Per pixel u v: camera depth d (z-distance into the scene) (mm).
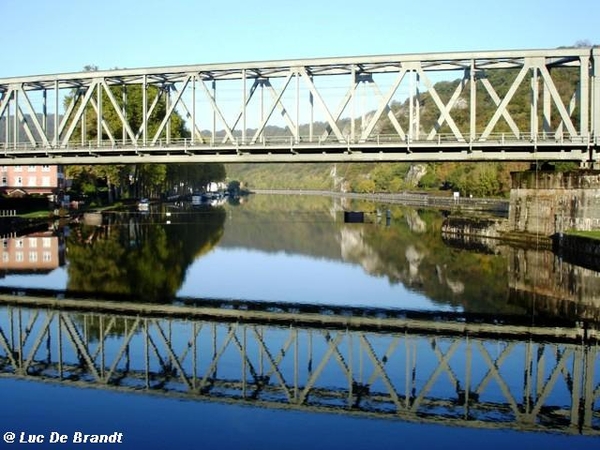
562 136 53375
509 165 115938
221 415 21984
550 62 55250
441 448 19547
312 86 56406
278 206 158125
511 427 21266
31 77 64250
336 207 151000
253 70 58875
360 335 33000
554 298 41562
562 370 27344
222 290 45062
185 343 31281
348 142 54156
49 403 23094
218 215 119938
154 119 111562
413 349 30375
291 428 20938
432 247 69062
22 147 64875
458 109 168625
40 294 43125
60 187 131125
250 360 28516
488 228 76062
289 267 55719
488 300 41375
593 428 21203
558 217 62812
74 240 73125
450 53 54062
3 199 95188
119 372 26688
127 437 20203
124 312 38094
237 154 57312
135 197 143750
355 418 21859
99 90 62062
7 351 29766
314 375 26172
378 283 47688
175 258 60531
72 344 31078
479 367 27734
